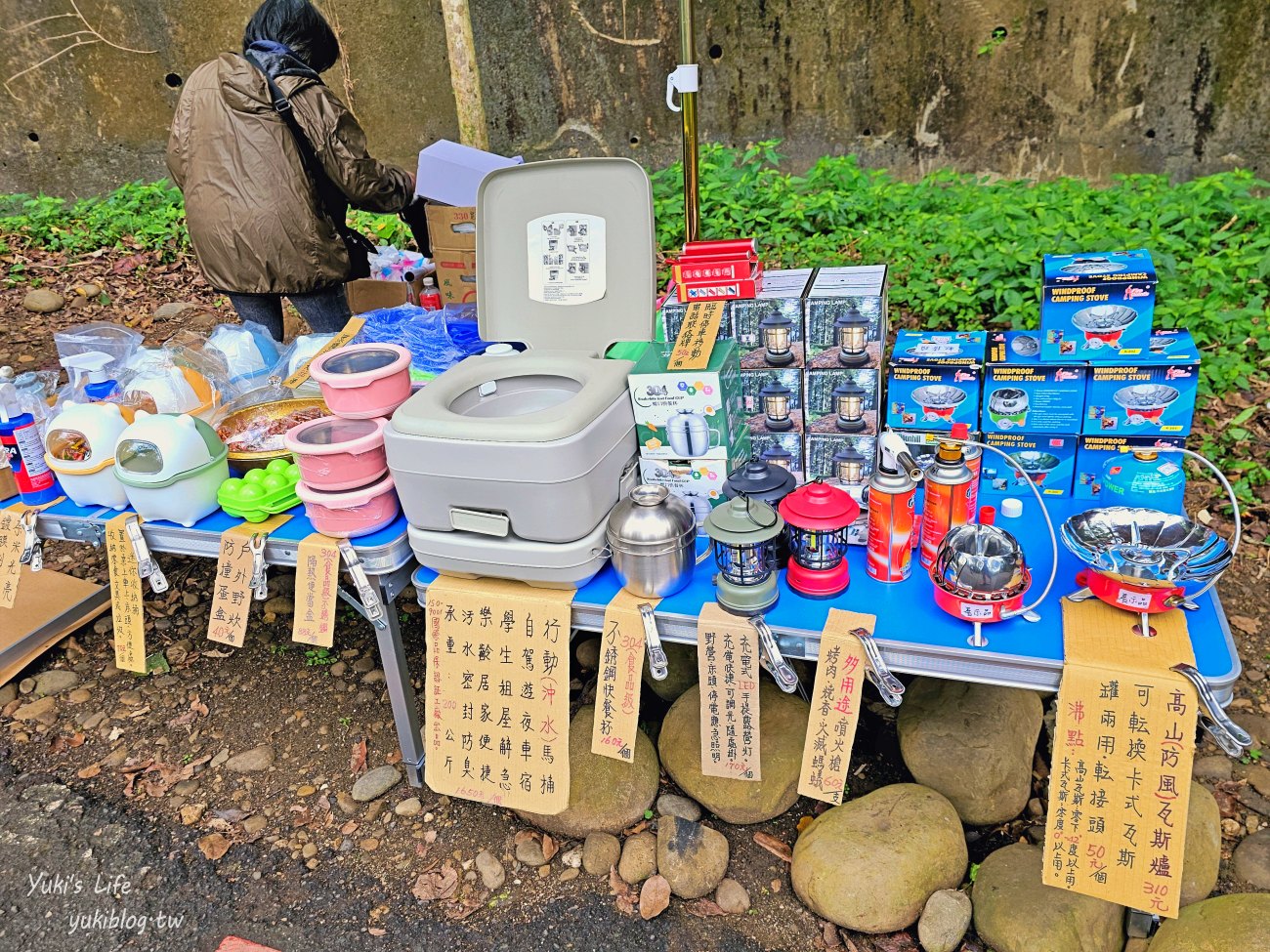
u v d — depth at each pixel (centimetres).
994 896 199
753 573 185
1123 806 163
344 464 213
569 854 232
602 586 205
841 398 208
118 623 248
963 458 190
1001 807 226
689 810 237
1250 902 186
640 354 223
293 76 331
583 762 241
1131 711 161
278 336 386
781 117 665
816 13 625
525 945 212
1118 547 175
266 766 269
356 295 404
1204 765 239
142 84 709
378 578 227
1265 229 491
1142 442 212
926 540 195
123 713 292
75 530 252
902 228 540
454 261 347
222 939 220
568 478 184
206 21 688
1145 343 209
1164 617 174
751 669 189
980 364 214
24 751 278
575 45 670
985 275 452
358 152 344
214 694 298
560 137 705
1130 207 520
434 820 247
